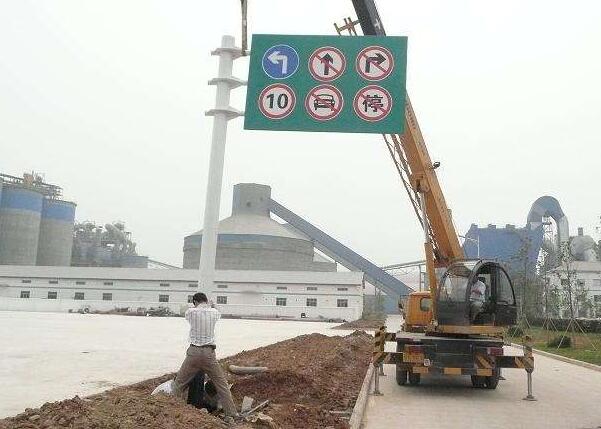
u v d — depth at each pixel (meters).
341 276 72.00
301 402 9.73
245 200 104.88
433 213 13.27
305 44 10.10
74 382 11.87
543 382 14.55
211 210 11.03
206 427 6.49
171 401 7.13
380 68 9.91
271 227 100.44
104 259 123.25
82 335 26.20
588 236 95.25
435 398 11.48
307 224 99.88
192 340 7.80
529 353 11.84
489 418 9.38
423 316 14.58
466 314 12.59
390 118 9.70
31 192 94.69
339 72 9.96
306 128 9.85
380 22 11.34
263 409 8.47
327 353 17.17
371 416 9.38
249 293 72.50
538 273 44.50
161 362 15.91
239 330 35.94
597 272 80.00
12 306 67.12
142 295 75.50
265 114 9.95
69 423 6.00
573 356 22.33
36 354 17.31
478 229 78.88
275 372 10.74
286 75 10.04
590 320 38.66
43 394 10.31
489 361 12.01
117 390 10.01
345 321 65.94
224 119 11.37
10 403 9.36
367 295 111.62
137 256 130.88
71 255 113.25
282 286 72.38
